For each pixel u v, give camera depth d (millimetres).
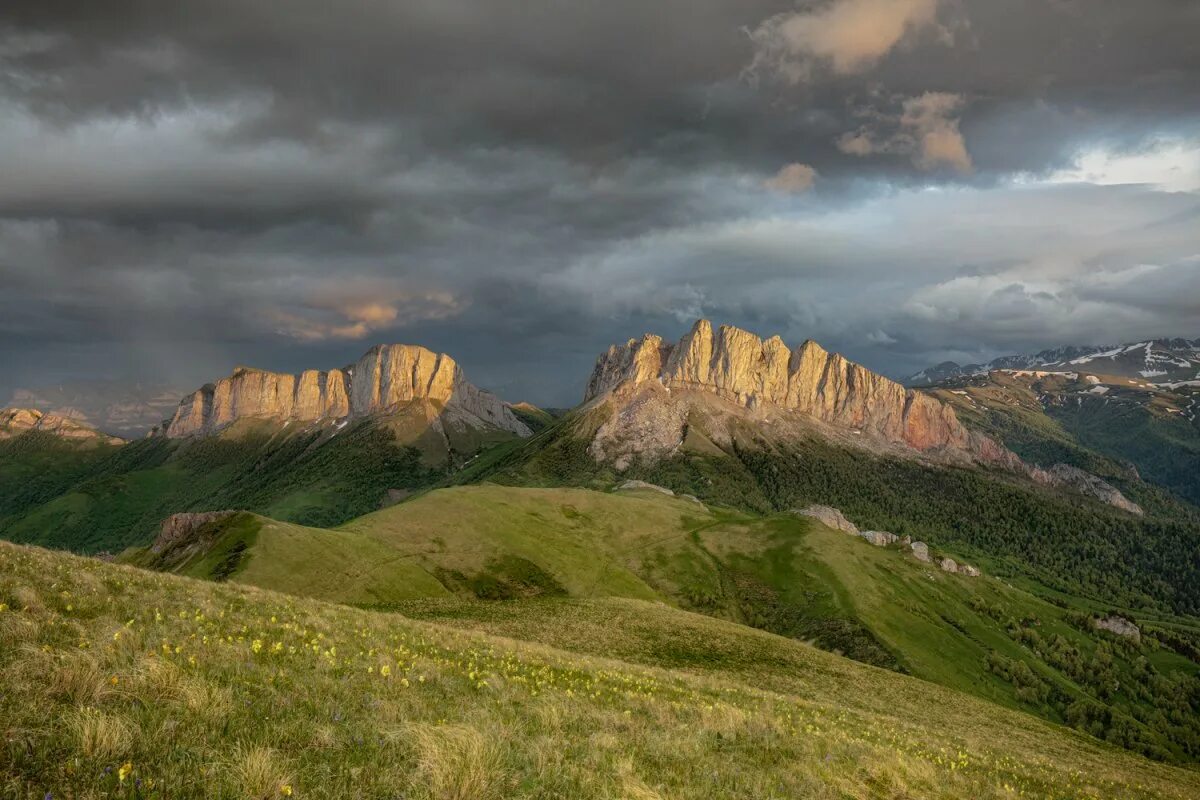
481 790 9867
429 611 62531
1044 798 23141
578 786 11164
